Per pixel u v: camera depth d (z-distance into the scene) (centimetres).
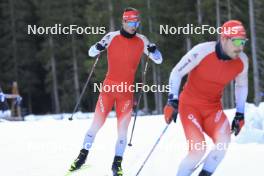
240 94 1562
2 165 2228
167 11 11169
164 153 2325
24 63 13250
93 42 10131
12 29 13200
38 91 13950
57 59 12900
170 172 1988
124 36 1972
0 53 13262
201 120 1548
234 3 11025
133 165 2130
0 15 13575
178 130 2931
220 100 1563
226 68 1468
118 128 1938
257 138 2428
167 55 11169
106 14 10306
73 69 12556
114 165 1889
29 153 2478
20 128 3338
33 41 13450
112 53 1973
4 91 13175
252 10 9544
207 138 2600
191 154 1539
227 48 1417
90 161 2234
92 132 2012
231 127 1595
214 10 11025
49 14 12494
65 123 3516
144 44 2025
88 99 13100
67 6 12456
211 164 1519
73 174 2014
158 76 10400
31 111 13975
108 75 2005
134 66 1997
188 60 1485
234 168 1975
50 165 2202
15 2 13212
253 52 9406
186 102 1546
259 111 2638
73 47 12362
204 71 1482
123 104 1950
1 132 3166
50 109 14300
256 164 2011
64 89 12900
